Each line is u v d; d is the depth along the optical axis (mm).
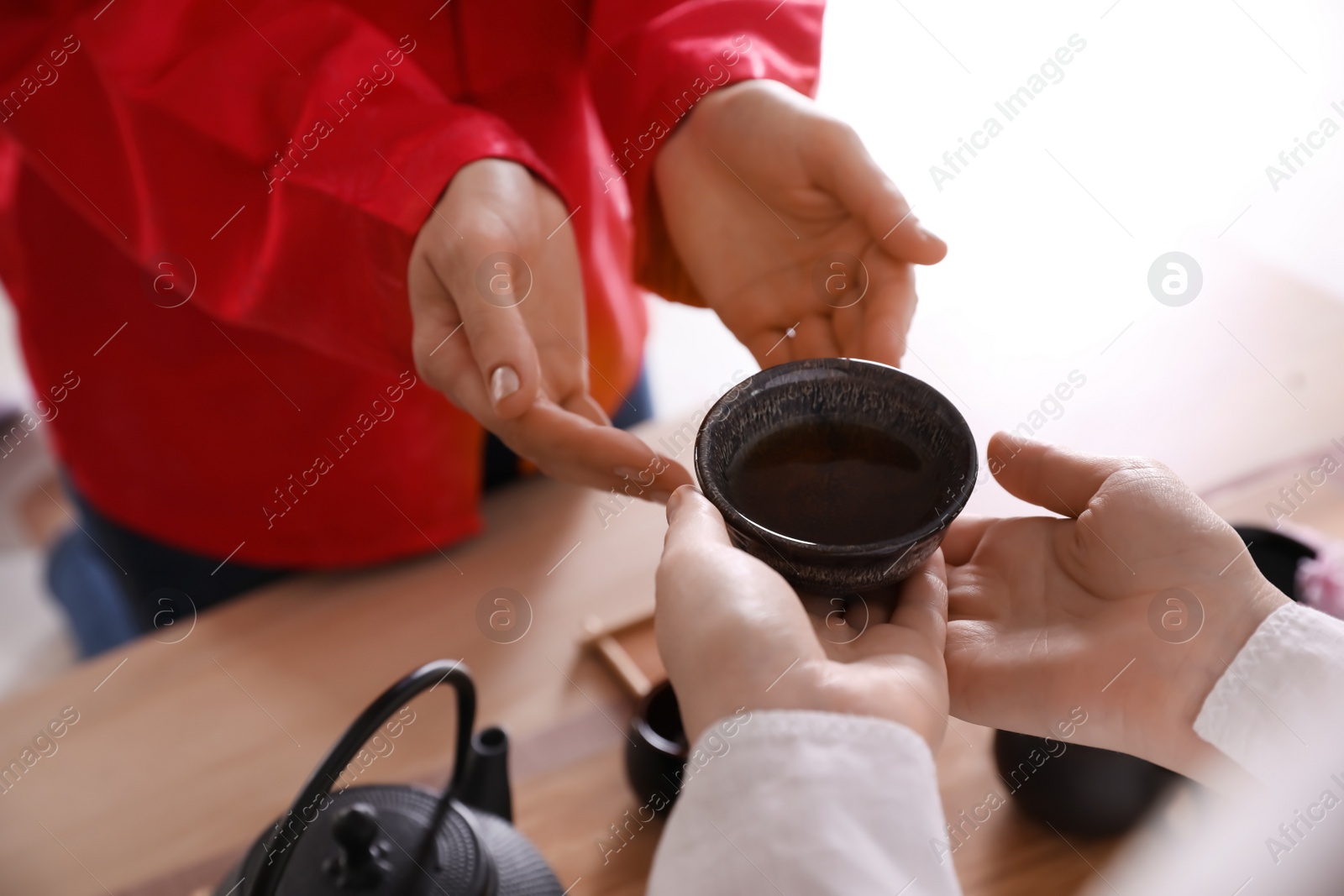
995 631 773
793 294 927
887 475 760
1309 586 844
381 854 752
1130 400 1133
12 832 896
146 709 966
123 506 1171
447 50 1011
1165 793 818
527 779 908
